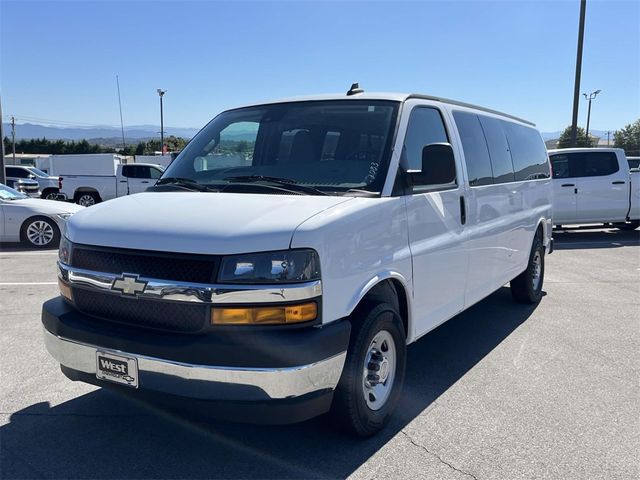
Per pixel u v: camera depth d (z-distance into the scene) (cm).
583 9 2067
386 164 390
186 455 352
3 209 1232
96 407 416
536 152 730
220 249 302
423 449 361
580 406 426
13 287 817
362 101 438
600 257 1130
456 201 473
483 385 465
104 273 332
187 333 310
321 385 315
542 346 566
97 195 2233
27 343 557
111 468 338
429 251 425
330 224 322
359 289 343
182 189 409
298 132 431
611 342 580
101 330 329
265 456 352
